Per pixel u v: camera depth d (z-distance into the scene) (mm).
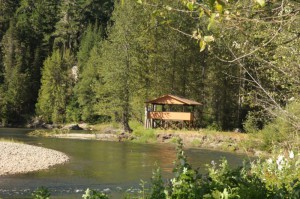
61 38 81875
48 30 86062
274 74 7797
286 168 6031
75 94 64188
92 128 54875
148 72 45719
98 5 89375
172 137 34844
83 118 60656
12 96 65000
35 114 66312
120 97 43250
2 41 76750
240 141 27906
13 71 67125
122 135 38000
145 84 45406
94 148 28547
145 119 41844
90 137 39125
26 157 21047
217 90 45656
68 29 83250
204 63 46031
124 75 43312
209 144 31922
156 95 45969
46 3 89812
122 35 44062
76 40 85188
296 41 5637
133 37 43719
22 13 90875
